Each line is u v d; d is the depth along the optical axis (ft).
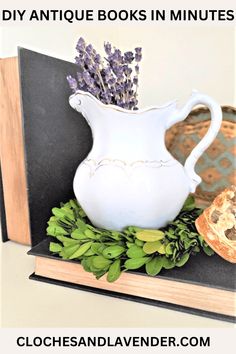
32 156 1.41
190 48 1.97
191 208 1.61
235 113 1.68
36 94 1.39
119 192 1.24
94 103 1.23
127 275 1.19
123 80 1.35
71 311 1.13
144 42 2.08
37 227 1.47
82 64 1.33
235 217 1.25
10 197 1.65
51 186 1.55
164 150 1.35
